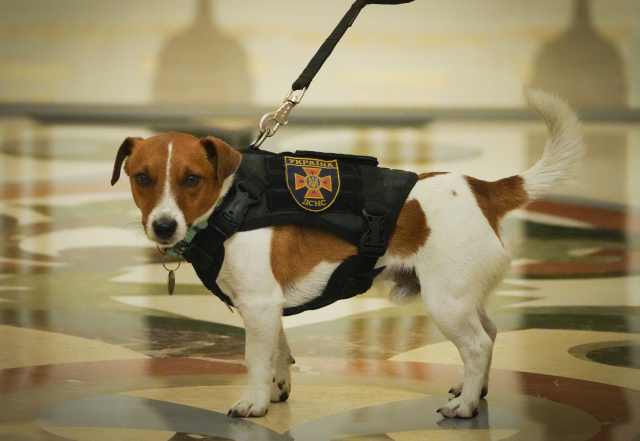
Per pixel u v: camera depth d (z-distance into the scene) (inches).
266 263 143.1
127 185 458.6
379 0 185.8
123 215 375.9
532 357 185.2
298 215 145.9
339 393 160.2
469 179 157.8
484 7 860.0
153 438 131.2
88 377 166.4
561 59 860.6
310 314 230.5
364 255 149.1
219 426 138.3
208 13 860.6
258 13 860.6
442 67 868.6
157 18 858.8
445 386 165.8
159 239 134.7
